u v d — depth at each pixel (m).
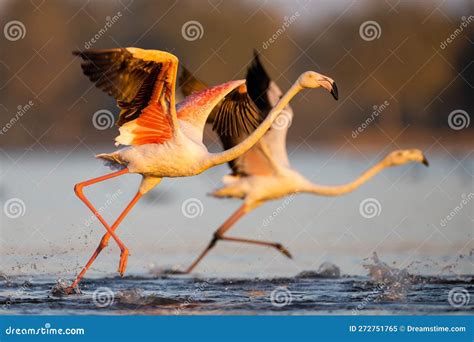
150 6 33.56
